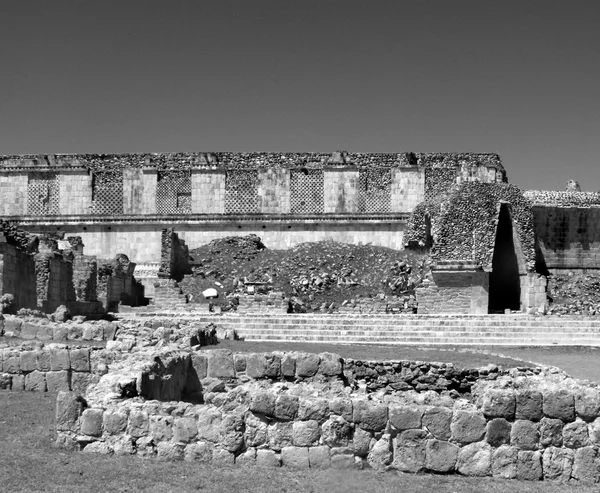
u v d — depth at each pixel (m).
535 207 51.72
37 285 34.66
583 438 11.09
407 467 11.14
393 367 20.98
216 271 50.12
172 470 10.98
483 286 43.91
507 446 11.13
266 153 59.53
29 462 11.23
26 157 59.78
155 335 23.36
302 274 48.91
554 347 33.34
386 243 56.03
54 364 18.41
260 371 17.75
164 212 58.44
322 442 11.31
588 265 51.88
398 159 58.03
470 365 21.45
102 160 59.84
